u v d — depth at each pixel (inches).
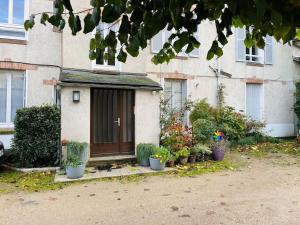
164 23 74.2
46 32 404.2
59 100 359.3
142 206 209.6
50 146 331.9
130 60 414.9
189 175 305.1
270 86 595.5
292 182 276.5
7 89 387.5
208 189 253.4
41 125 328.8
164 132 393.1
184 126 409.7
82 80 339.9
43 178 293.7
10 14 389.1
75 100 338.0
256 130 553.0
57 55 409.1
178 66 495.5
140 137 372.5
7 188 259.6
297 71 629.9
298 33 80.4
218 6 71.4
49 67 404.2
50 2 405.1
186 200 222.4
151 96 380.5
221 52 91.1
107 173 308.3
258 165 357.7
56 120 337.1
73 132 338.6
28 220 185.2
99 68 397.4
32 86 394.6
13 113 390.3
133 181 282.8
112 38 84.9
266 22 66.9
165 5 70.7
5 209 205.8
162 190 251.3
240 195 234.5
